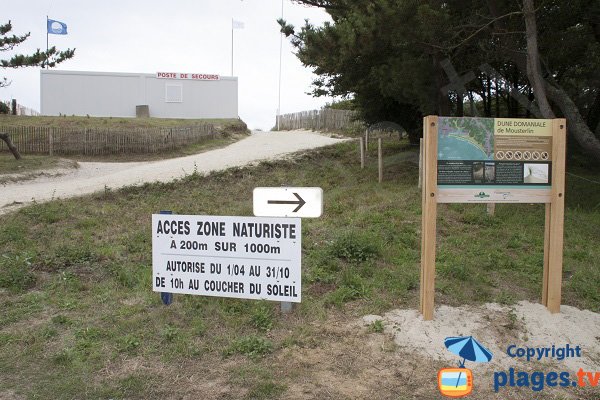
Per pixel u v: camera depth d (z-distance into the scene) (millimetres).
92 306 5789
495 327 4980
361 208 10258
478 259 7070
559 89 11320
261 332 4988
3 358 4609
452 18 12055
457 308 5414
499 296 5699
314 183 14055
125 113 41312
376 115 19953
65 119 32062
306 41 13188
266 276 5344
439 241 8039
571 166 16156
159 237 5660
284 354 4555
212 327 5094
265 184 14078
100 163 21906
